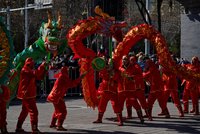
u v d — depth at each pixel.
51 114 15.95
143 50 38.44
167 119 14.84
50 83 22.28
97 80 18.67
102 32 14.19
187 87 16.30
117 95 13.54
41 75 11.62
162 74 15.40
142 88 14.16
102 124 13.58
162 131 12.22
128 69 13.85
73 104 19.52
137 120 14.52
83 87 14.27
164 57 14.00
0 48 11.40
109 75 13.48
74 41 13.87
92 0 29.27
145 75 14.83
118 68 13.79
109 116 15.46
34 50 12.76
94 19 14.12
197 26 22.69
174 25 51.66
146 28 14.42
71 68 21.80
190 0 22.58
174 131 12.23
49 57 12.84
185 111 16.44
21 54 12.80
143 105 14.29
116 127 12.98
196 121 14.37
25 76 11.46
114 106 13.46
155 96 14.80
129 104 14.67
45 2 29.97
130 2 45.56
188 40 23.11
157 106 18.83
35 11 44.22
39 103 19.89
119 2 22.77
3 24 11.45
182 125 13.44
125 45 14.47
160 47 14.09
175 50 48.50
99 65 13.27
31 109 11.48
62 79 12.22
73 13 38.72
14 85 12.69
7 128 12.67
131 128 12.79
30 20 43.84
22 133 11.88
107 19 14.28
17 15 42.38
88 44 22.27
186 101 16.44
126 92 13.69
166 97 15.24
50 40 12.36
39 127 12.86
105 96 13.58
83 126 13.12
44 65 11.72
